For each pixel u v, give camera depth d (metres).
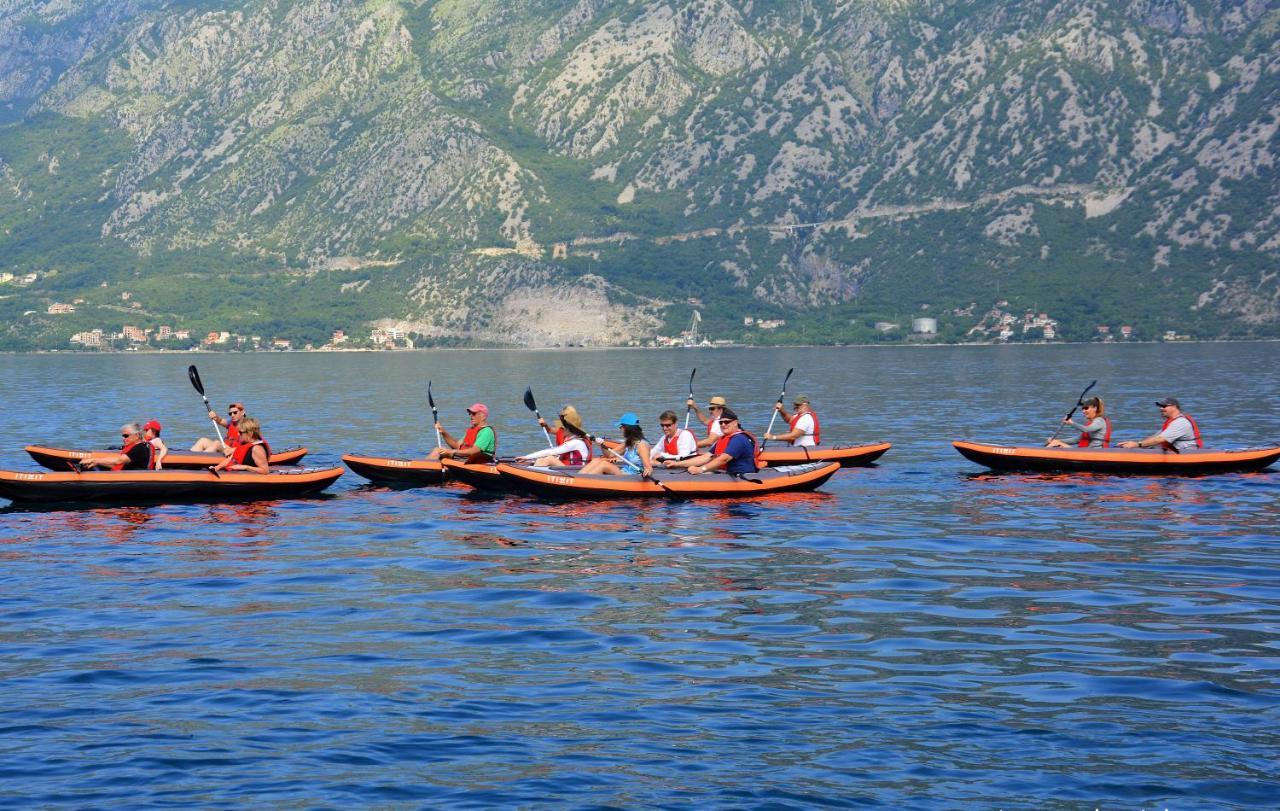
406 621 18.30
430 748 13.09
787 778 12.30
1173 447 35.06
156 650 16.66
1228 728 13.50
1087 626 17.89
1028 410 67.62
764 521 27.39
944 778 12.28
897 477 35.03
